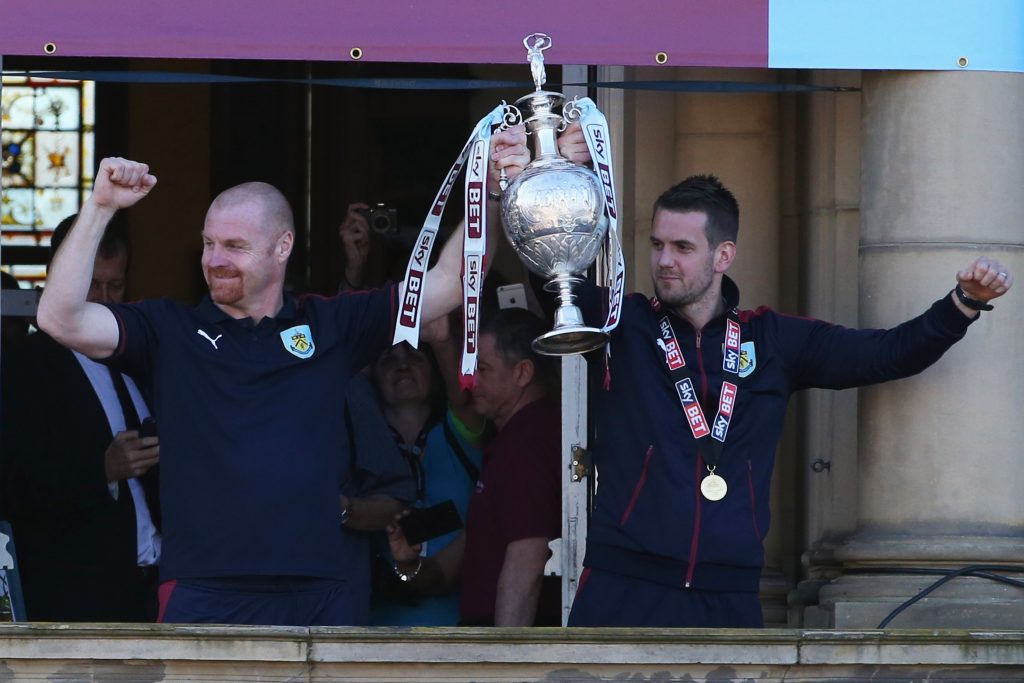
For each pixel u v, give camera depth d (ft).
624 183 79.10
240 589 58.90
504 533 71.67
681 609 61.05
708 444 61.62
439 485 74.54
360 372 68.85
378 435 67.92
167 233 109.91
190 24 64.95
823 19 66.44
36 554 70.49
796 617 75.20
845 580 68.18
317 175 104.68
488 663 55.47
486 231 61.57
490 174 62.23
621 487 61.98
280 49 65.16
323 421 60.23
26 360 71.15
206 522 58.80
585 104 61.46
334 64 104.27
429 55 65.46
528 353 73.00
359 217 81.46
